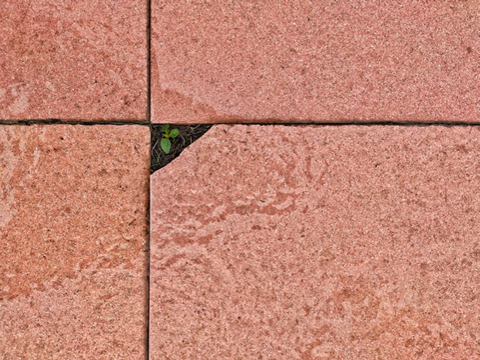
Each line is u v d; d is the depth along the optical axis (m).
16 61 0.84
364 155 0.84
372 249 0.84
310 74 0.84
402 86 0.84
